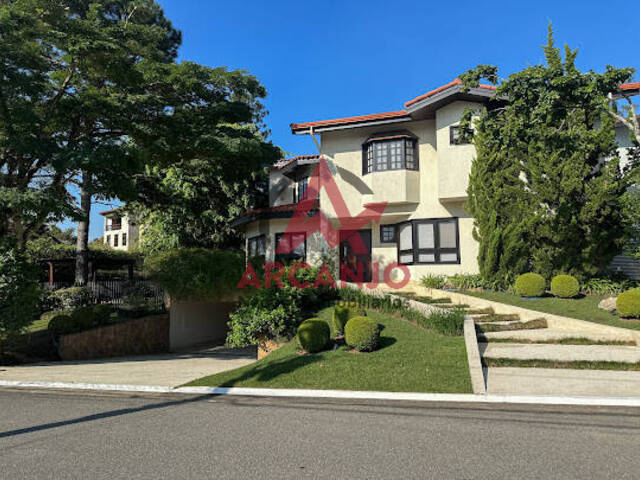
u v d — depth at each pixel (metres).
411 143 18.16
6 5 12.32
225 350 18.47
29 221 13.59
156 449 5.15
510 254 14.16
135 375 10.94
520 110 11.45
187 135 14.80
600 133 13.09
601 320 10.80
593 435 5.24
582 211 12.95
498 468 4.33
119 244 48.69
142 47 14.06
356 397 7.55
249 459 4.75
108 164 12.19
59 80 13.82
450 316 10.94
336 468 4.44
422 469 4.35
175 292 18.89
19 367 13.12
